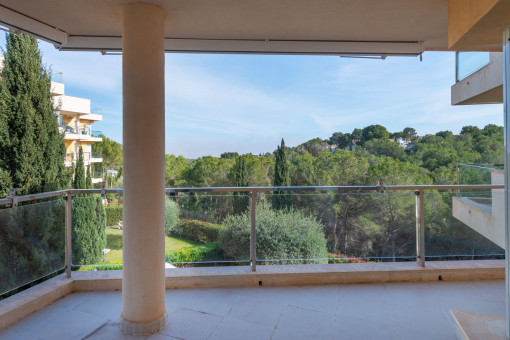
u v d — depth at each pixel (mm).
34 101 9703
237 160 27188
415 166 22391
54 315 2391
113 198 2998
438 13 2566
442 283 2936
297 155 25203
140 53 2141
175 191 3049
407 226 3162
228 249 3100
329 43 3215
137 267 2170
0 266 2385
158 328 2197
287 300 2629
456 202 3184
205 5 2328
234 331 2188
